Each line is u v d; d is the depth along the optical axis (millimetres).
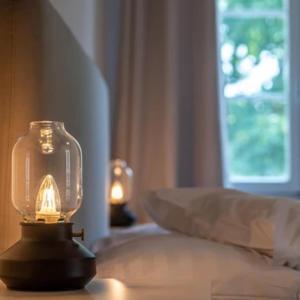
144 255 1320
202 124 3041
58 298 872
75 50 1527
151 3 3094
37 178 1008
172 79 3016
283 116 3371
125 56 3029
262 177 3348
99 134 2057
